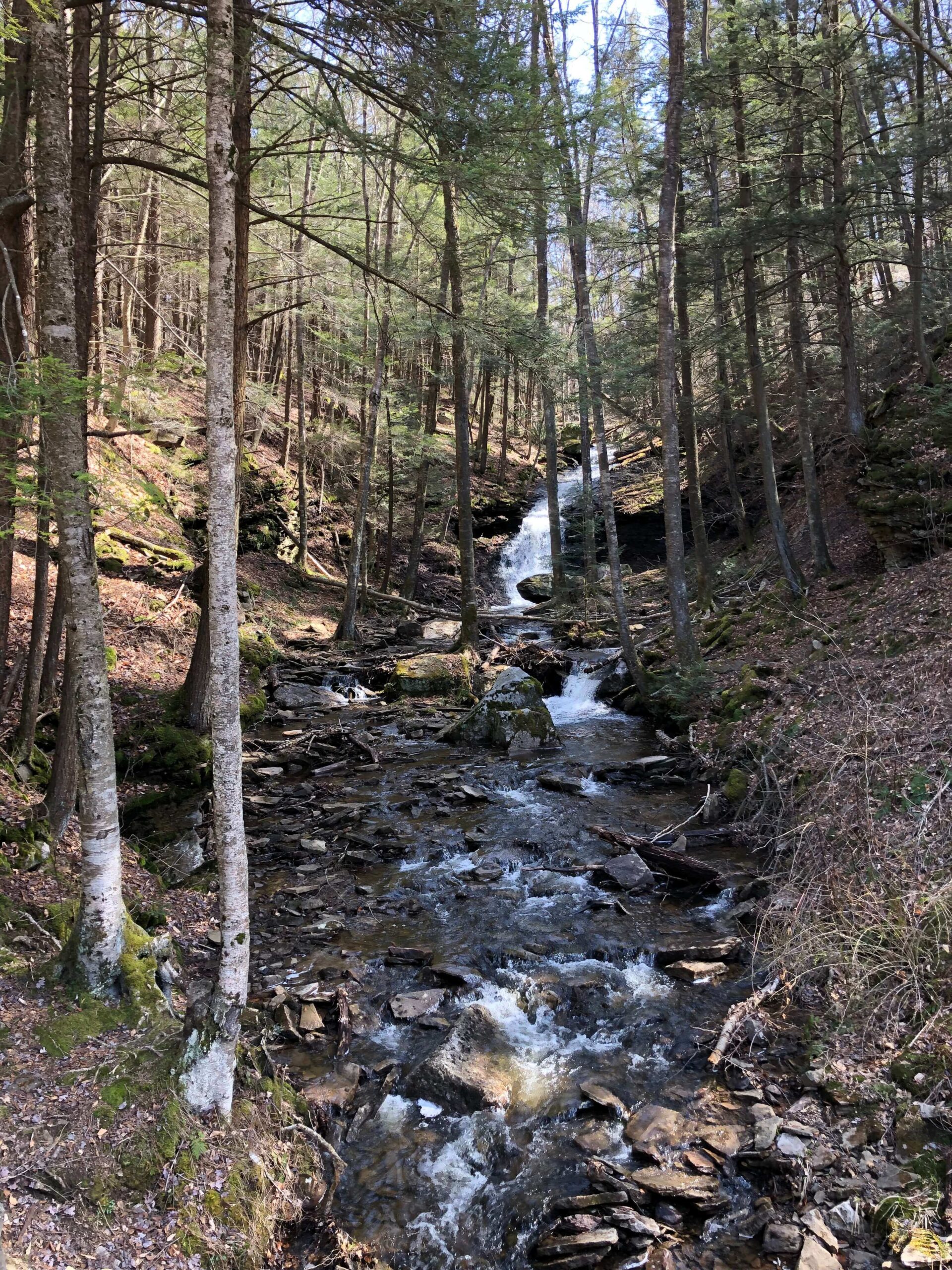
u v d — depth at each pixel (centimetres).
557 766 1240
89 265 887
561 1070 568
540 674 1808
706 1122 502
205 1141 433
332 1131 506
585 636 2016
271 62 1029
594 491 3030
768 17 1284
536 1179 473
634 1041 594
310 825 1039
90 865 523
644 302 1819
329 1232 437
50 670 1037
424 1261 424
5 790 816
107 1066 457
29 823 737
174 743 1162
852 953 601
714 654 1507
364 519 2189
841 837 732
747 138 1484
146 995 517
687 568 2261
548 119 784
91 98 871
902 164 1467
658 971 685
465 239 1571
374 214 2116
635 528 2908
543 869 885
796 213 1316
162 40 928
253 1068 518
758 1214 435
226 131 419
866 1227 416
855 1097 500
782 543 1536
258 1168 444
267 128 1218
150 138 976
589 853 916
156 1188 407
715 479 2645
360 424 2645
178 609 1645
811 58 1291
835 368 2030
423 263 2178
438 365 2578
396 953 718
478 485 3344
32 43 515
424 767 1266
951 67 941
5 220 712
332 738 1415
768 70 1317
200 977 640
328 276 1673
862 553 1561
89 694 515
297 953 725
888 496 1402
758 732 1091
